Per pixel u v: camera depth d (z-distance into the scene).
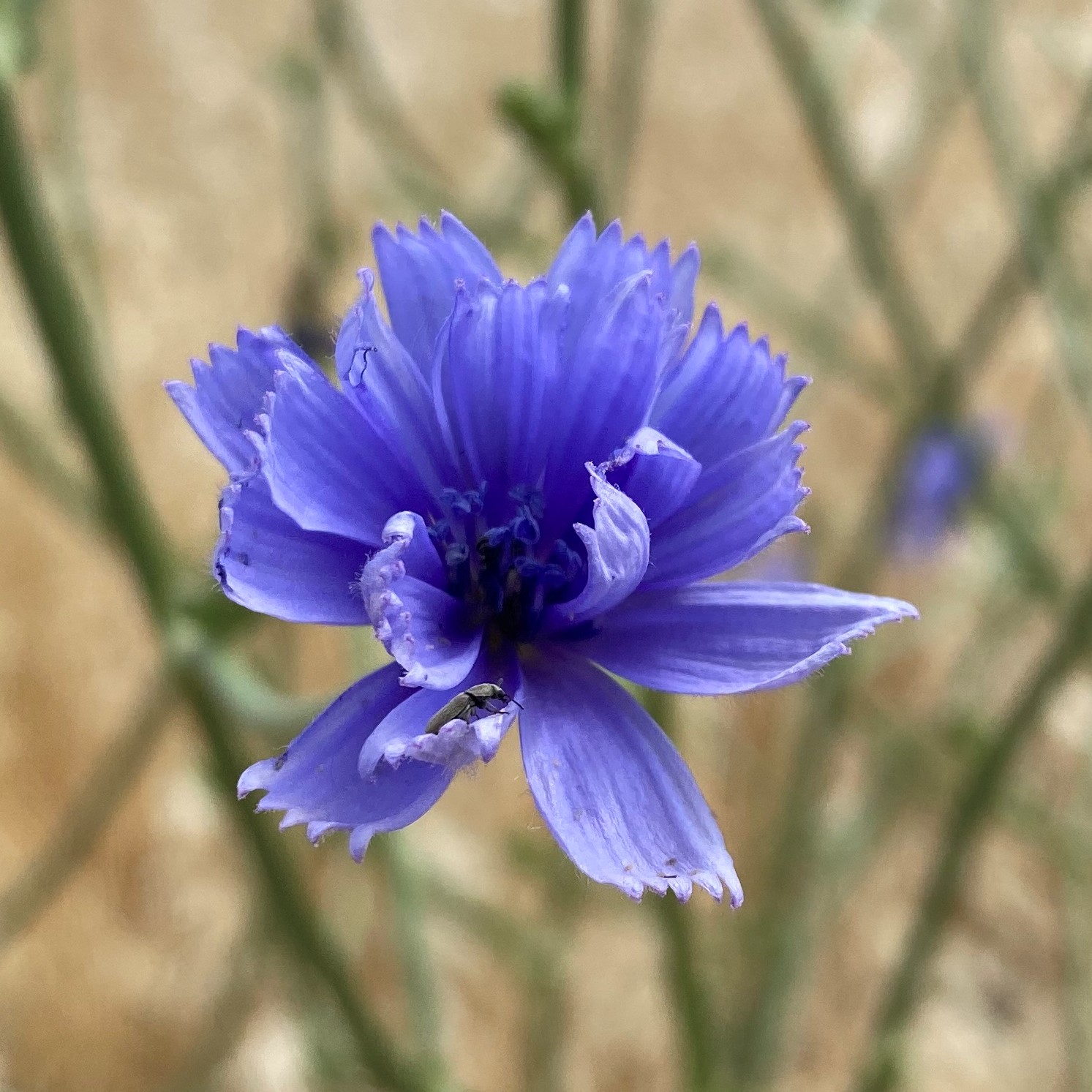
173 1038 0.24
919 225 0.30
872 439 0.29
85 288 0.13
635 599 0.09
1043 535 0.16
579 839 0.08
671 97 0.34
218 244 0.32
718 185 0.33
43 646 0.28
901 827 0.24
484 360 0.09
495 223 0.14
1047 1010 0.24
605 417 0.09
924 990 0.14
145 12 0.33
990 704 0.19
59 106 0.13
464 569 0.09
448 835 0.25
